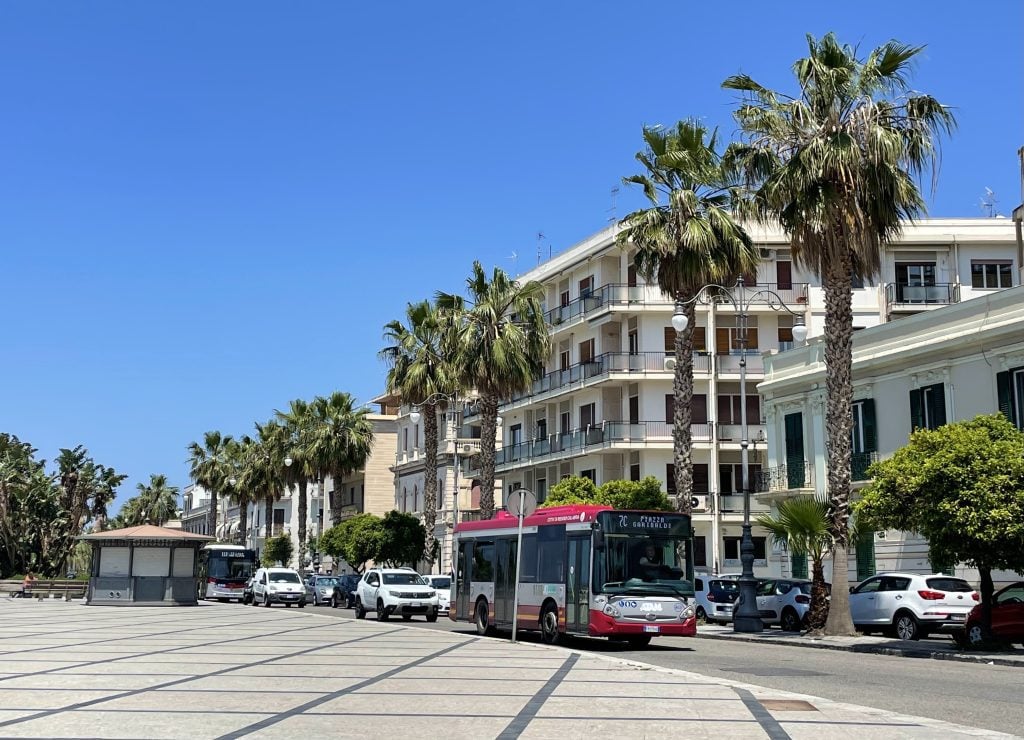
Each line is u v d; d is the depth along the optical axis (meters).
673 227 34.19
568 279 61.84
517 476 66.44
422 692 13.02
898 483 22.38
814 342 40.47
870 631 27.86
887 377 36.00
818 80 27.34
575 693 12.91
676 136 36.03
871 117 26.48
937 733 9.73
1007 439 22.41
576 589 22.89
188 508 159.88
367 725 10.16
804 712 11.18
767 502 42.25
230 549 63.94
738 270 34.88
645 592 22.14
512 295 45.66
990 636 22.06
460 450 71.38
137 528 48.56
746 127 28.69
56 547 90.81
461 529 29.59
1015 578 29.97
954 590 25.50
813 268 28.31
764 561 52.66
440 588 46.62
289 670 16.09
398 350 53.34
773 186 27.61
